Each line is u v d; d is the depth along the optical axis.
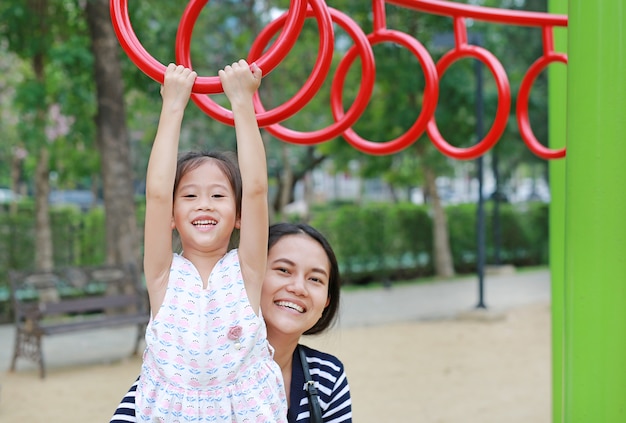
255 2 10.89
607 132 1.51
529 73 2.57
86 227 9.70
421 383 5.55
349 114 2.00
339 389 1.64
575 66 1.56
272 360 1.47
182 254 1.51
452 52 2.46
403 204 12.94
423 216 12.34
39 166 8.48
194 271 1.44
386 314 8.72
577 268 1.55
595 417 1.53
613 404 1.51
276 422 1.44
